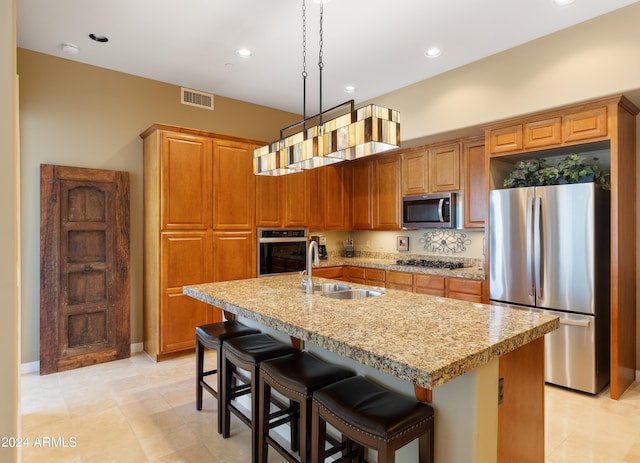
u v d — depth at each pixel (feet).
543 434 6.26
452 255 15.64
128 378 10.98
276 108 16.90
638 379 10.74
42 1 8.84
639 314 10.77
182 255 12.60
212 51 11.43
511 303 11.27
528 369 5.91
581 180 10.19
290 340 8.02
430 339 4.95
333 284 9.95
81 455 7.20
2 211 2.67
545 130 10.77
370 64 12.42
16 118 3.11
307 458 5.84
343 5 9.04
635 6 9.05
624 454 7.26
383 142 6.63
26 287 11.24
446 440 4.96
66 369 11.59
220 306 7.72
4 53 2.67
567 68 10.16
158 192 12.13
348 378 5.97
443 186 14.62
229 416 7.89
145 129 13.43
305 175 16.37
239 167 14.06
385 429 4.43
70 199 11.87
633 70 9.08
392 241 17.98
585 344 9.84
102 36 10.52
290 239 15.67
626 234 10.18
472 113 12.30
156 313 12.21
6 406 2.69
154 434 7.99
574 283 10.00
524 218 10.97
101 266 12.37
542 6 9.13
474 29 10.20
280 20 9.70
